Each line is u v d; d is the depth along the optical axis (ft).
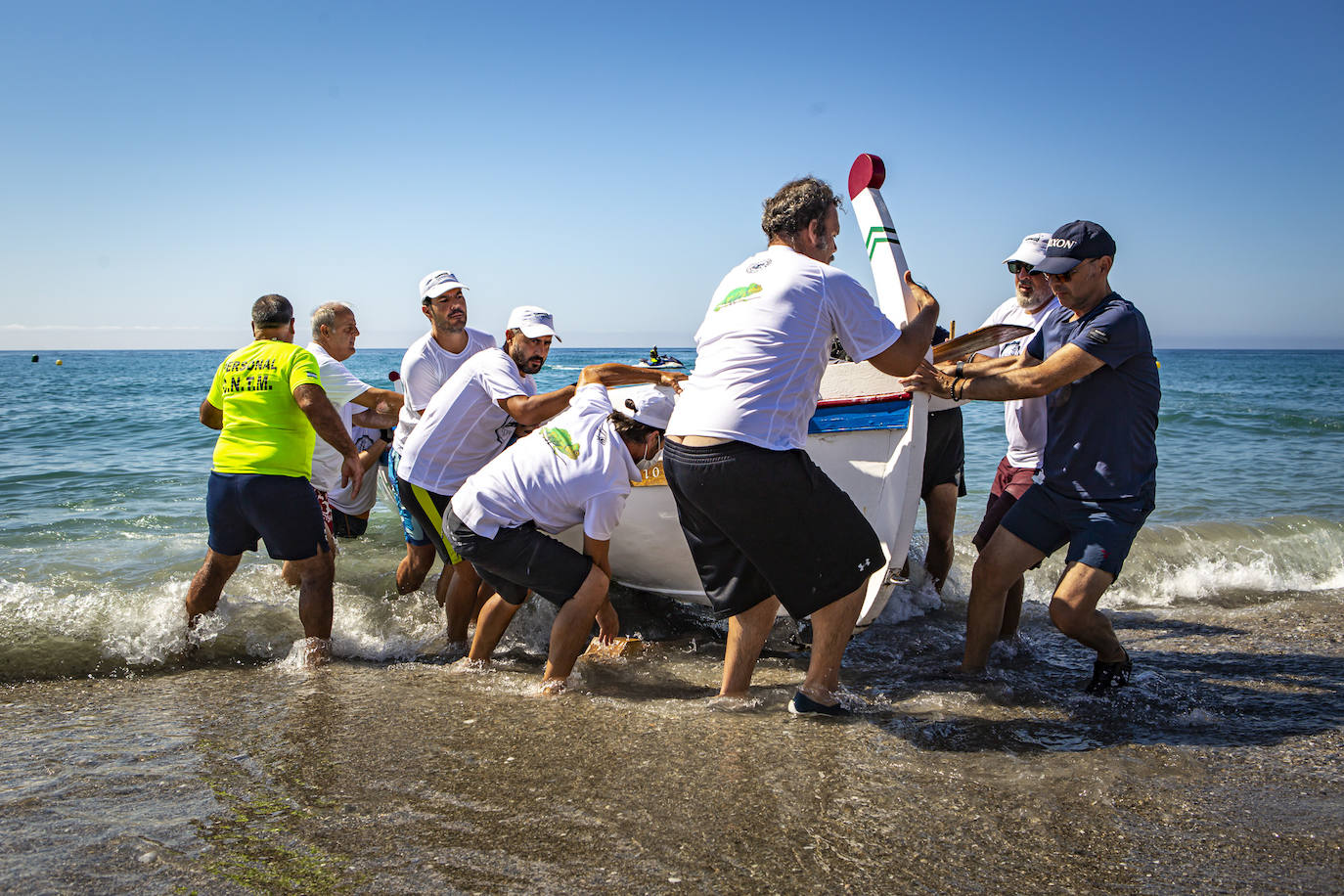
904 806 8.05
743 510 9.65
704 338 10.12
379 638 14.46
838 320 9.83
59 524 22.31
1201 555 20.31
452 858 6.97
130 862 6.84
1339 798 8.35
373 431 18.94
